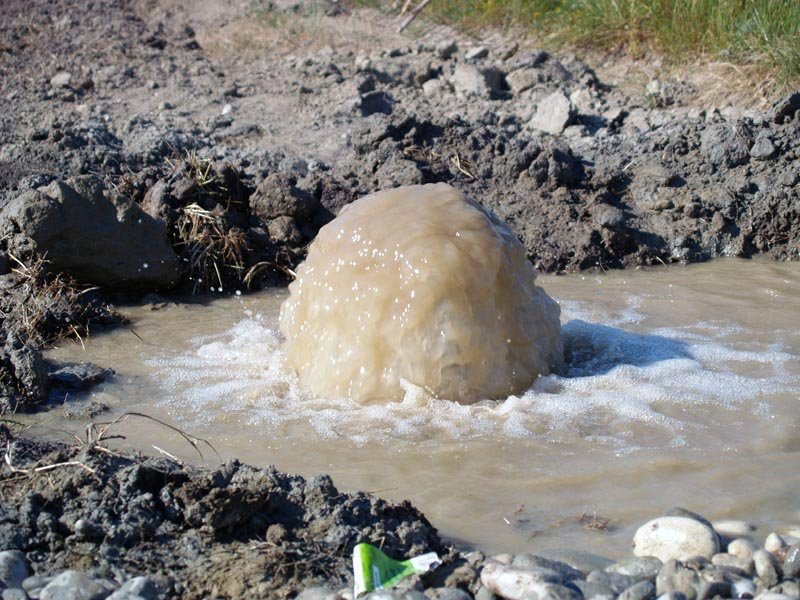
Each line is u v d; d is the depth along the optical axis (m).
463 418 3.49
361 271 3.58
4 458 3.14
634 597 2.84
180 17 6.60
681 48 5.56
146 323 4.10
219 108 5.16
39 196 4.17
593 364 3.79
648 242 4.59
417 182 4.62
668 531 2.99
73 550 2.96
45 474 3.08
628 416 3.51
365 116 5.06
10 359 3.64
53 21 6.34
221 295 4.33
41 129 4.68
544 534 3.08
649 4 5.75
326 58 5.81
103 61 5.76
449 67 5.52
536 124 5.06
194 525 3.00
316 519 3.03
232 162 4.67
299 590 2.88
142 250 4.24
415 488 3.24
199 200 4.45
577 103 5.25
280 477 3.11
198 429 3.47
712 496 3.20
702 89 5.31
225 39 6.25
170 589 2.88
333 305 3.61
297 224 4.50
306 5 6.60
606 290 4.32
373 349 3.55
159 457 3.28
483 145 4.81
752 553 2.95
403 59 5.69
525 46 5.93
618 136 4.96
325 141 4.89
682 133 4.89
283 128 4.99
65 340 3.97
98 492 3.04
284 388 3.65
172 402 3.60
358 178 4.68
